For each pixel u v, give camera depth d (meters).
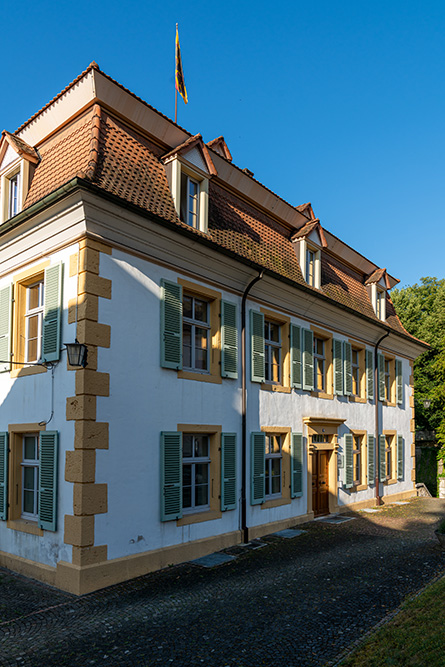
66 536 8.45
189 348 11.11
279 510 13.16
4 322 10.62
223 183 12.88
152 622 6.94
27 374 9.84
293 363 14.10
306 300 14.55
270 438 13.52
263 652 6.00
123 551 8.83
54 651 6.15
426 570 9.16
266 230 14.16
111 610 7.38
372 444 18.42
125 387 9.16
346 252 18.22
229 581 8.69
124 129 10.52
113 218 9.09
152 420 9.64
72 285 9.02
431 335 33.41
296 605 7.48
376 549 10.88
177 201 10.57
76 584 8.06
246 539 11.66
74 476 8.43
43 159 10.77
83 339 8.60
